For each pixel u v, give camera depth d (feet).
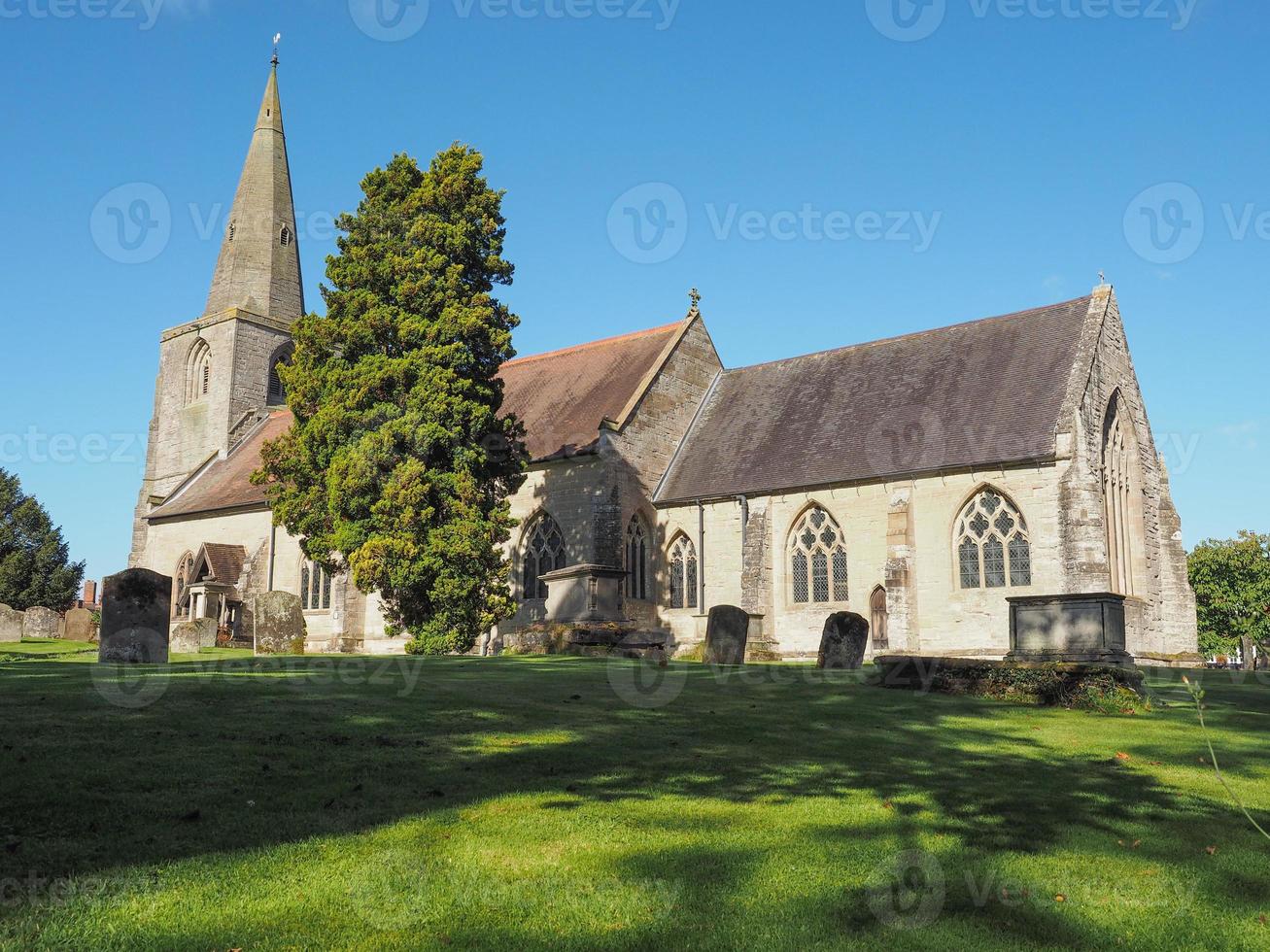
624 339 173.99
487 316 125.08
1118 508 134.00
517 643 117.29
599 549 142.10
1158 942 26.53
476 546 119.65
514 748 46.16
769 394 161.79
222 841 31.94
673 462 158.10
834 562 137.80
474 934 26.07
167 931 25.59
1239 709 67.31
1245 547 255.91
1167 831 35.83
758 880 29.99
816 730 54.39
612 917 27.30
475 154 129.90
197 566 185.88
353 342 126.72
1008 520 124.67
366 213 130.31
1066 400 124.06
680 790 39.91
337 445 126.21
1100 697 66.23
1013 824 36.11
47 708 49.24
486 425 124.36
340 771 40.47
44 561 260.42
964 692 70.54
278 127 232.12
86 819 33.30
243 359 218.18
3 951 23.99
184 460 220.23
